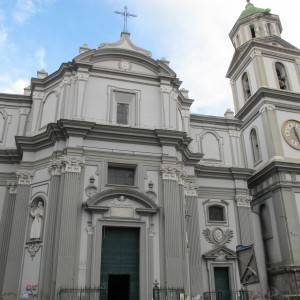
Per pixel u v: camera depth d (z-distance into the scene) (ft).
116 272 59.16
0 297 58.39
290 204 81.05
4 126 78.18
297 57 104.37
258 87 96.68
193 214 73.51
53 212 60.13
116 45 78.28
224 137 88.12
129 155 65.82
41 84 76.64
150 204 62.64
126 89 73.10
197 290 67.31
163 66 76.23
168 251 60.23
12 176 71.72
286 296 73.92
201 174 81.00
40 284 56.03
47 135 66.28
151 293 57.57
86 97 69.46
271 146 87.81
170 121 72.49
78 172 61.41
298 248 77.41
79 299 54.03
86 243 58.13
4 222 68.28
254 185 91.45
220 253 73.82
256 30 109.60
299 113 95.14
